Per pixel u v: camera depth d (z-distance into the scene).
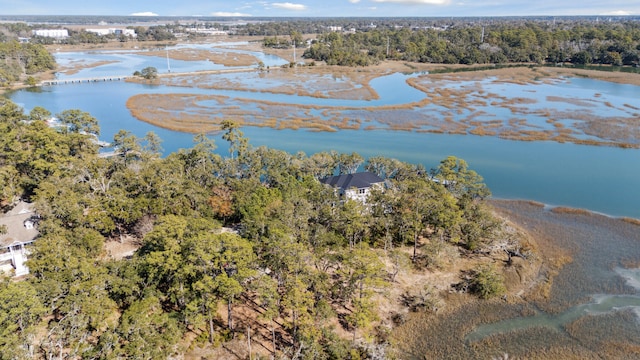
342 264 54.75
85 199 62.44
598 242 69.50
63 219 58.56
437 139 126.38
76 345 39.75
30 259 48.50
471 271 61.25
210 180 76.25
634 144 118.94
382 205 68.19
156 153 92.25
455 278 59.78
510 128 134.88
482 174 99.81
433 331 49.78
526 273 60.72
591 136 126.25
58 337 39.81
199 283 41.97
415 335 49.12
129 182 69.56
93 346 40.38
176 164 77.31
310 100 176.50
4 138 80.94
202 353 44.53
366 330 48.91
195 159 82.38
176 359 43.19
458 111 156.12
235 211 70.50
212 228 57.47
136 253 54.75
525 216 79.25
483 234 66.19
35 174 75.62
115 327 40.84
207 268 44.84
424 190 66.62
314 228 60.50
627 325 50.66
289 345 46.25
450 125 139.12
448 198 66.19
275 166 84.06
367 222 63.62
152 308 46.25
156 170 71.56
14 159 77.12
